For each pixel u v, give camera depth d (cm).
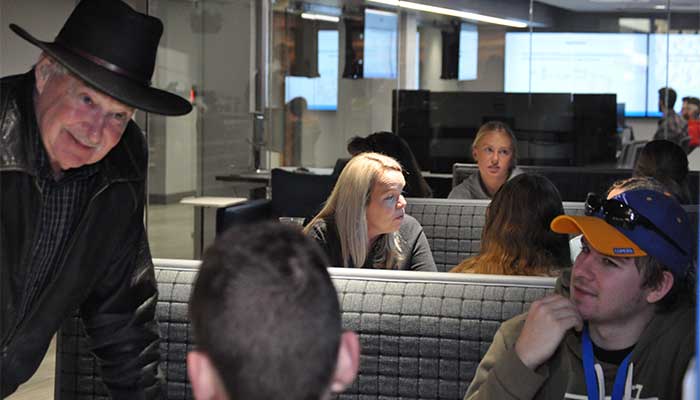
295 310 89
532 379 182
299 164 869
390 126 807
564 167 756
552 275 287
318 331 89
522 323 197
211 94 880
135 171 207
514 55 762
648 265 182
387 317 222
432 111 783
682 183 471
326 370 89
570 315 183
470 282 223
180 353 233
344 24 834
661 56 747
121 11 188
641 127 753
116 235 205
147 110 187
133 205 207
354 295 224
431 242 451
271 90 874
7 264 192
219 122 882
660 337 183
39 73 192
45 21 855
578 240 365
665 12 743
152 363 217
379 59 819
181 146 871
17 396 500
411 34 797
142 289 213
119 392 214
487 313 219
